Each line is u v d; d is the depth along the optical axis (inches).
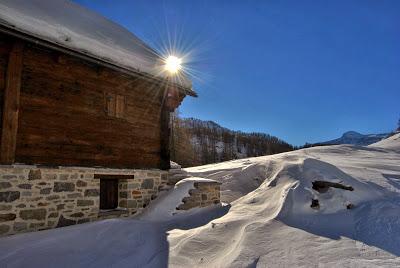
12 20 250.8
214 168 642.2
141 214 341.4
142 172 362.3
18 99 266.7
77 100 311.9
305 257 193.8
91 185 309.9
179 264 198.2
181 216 328.2
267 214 287.0
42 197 273.0
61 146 295.0
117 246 225.1
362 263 181.5
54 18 344.2
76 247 219.0
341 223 258.4
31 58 281.0
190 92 414.6
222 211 333.7
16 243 224.2
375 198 317.1
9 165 256.1
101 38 378.0
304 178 354.6
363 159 735.1
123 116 353.7
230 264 188.4
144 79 364.2
